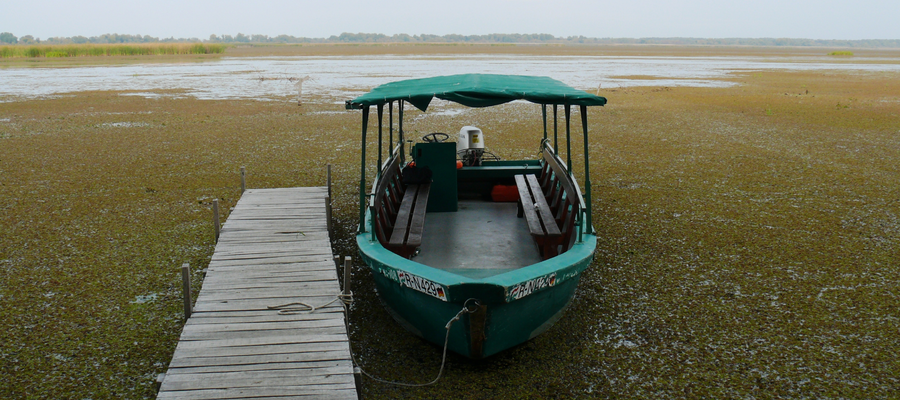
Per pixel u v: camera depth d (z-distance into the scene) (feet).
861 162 44.01
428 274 16.62
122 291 22.58
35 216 31.45
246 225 25.79
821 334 19.26
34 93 95.50
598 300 21.86
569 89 19.95
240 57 255.70
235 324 16.40
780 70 167.22
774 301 21.62
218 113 71.36
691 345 18.79
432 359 18.21
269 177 40.16
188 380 13.78
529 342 19.08
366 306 21.63
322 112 72.28
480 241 24.81
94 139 54.19
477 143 31.96
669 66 188.55
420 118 67.05
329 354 14.89
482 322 15.98
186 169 42.37
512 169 30.81
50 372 17.35
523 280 15.90
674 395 16.33
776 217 31.17
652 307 21.29
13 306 21.25
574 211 21.76
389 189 25.98
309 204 29.27
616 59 244.42
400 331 19.85
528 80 23.71
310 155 47.19
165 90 100.73
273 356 14.79
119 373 17.38
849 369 17.35
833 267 24.57
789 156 46.21
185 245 27.37
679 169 42.11
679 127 60.64
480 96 18.20
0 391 16.40
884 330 19.45
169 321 20.36
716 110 73.46
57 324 20.06
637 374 17.31
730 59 260.62
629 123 63.36
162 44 305.73
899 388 16.43
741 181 38.65
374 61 211.41
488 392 16.55
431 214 28.43
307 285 19.10
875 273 23.91
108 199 34.78
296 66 178.60
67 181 38.91
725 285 23.02
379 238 20.81
